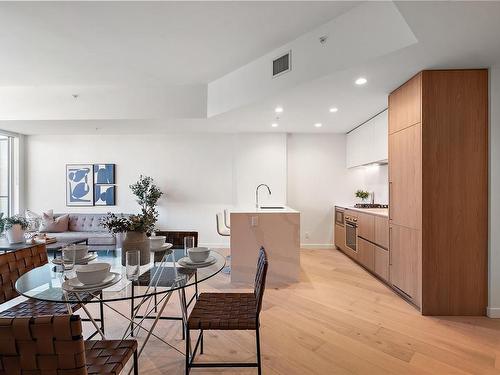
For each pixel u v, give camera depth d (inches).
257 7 94.1
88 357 53.2
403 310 110.6
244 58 132.5
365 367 76.3
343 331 95.0
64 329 37.9
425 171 104.3
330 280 145.5
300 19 101.2
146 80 158.9
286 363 78.1
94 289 60.1
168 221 224.7
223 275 153.6
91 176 223.1
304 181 221.5
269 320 102.9
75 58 131.6
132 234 83.7
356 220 175.3
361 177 219.8
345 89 120.4
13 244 158.1
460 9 69.5
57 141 224.2
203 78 156.9
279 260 142.3
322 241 222.1
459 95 102.9
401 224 119.6
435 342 88.0
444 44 85.0
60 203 224.2
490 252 102.9
